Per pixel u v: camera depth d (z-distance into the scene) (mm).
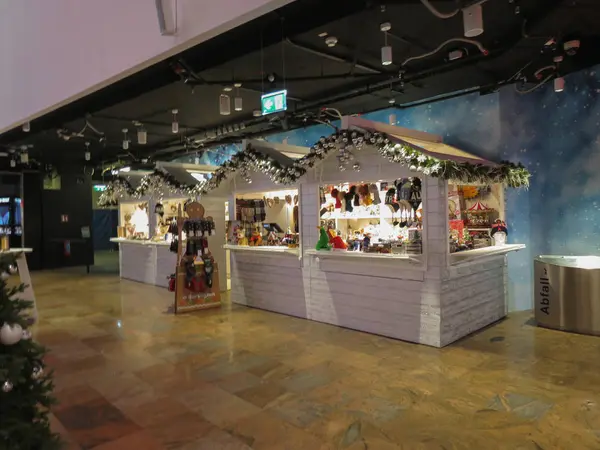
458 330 5285
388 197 5840
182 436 3162
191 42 2768
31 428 2221
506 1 4152
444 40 5129
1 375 1968
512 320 6145
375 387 3928
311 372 4312
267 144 7156
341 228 6734
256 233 7602
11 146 10523
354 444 3014
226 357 4805
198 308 7105
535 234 6477
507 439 3035
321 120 8008
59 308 7516
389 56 4555
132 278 10789
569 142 6133
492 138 6629
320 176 6148
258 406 3609
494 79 6195
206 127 9227
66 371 4461
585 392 3754
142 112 7781
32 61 4430
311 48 5250
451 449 2928
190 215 7211
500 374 4180
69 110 7879
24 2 4473
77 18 3691
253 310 7078
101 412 3549
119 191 11133
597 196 5938
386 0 4125
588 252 6043
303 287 6469
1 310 2227
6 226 13070
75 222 14055
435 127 7266
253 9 2326
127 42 3189
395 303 5371
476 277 5668
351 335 5555
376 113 8164
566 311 5535
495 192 6691
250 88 6598
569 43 4840
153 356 4887
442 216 4957
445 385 3943
